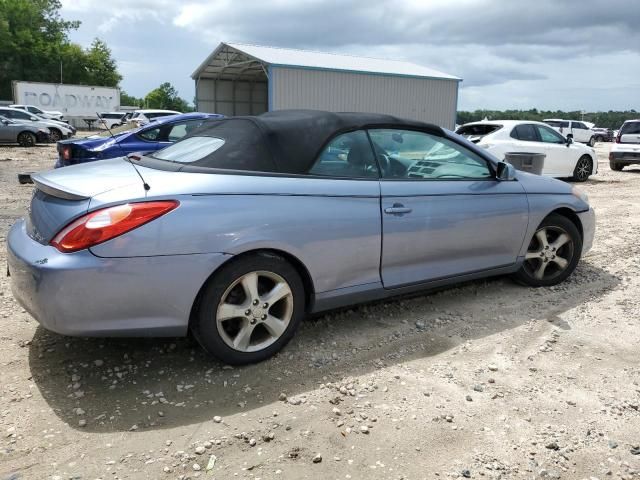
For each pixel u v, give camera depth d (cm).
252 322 315
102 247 268
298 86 2162
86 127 4241
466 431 265
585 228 489
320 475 231
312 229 322
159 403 283
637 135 1641
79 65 7062
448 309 420
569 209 471
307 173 333
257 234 302
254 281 311
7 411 271
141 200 279
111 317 276
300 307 332
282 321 327
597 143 4200
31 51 6638
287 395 293
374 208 350
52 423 263
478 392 301
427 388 304
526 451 252
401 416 276
